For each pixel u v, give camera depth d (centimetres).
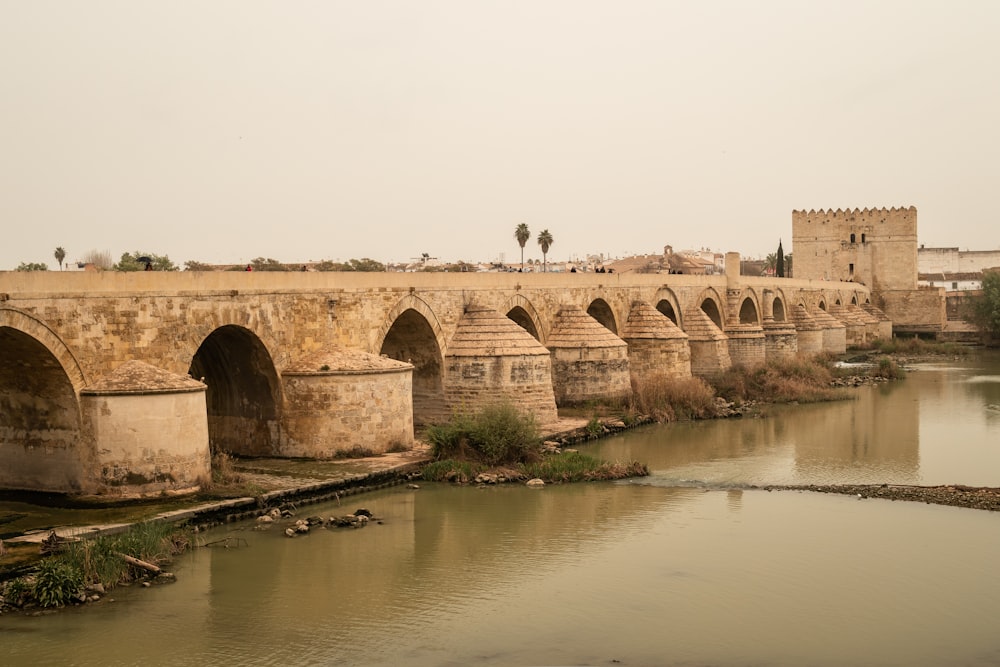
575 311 5994
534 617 2505
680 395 5981
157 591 2631
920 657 2284
